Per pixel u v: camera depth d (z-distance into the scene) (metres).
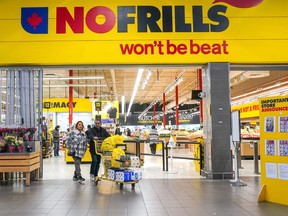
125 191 6.32
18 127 7.85
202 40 8.11
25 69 8.15
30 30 8.07
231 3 8.20
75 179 7.59
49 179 8.02
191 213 4.65
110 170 6.93
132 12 8.17
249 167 10.37
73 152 7.57
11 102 8.11
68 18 8.12
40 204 5.25
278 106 5.29
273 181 5.29
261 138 5.49
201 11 8.18
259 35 8.15
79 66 8.16
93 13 8.16
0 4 8.12
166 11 8.18
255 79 16.92
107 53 8.05
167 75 20.34
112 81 21.06
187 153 16.83
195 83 23.72
